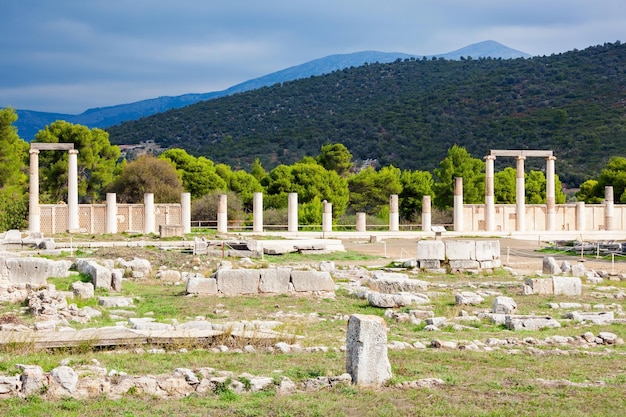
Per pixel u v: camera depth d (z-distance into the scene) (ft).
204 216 270.46
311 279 100.63
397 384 50.57
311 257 162.30
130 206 227.20
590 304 94.63
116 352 59.11
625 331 75.31
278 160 529.04
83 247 162.61
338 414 43.83
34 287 90.63
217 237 197.77
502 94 567.59
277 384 49.75
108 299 86.63
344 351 61.72
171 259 139.23
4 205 228.63
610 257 167.43
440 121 539.29
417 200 323.57
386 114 581.53
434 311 87.86
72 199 216.74
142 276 119.34
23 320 73.77
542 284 104.17
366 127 562.66
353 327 51.49
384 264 148.87
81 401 45.70
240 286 98.53
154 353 58.95
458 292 102.78
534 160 437.99
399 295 91.30
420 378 52.70
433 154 478.59
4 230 224.33
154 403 46.14
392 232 228.22
